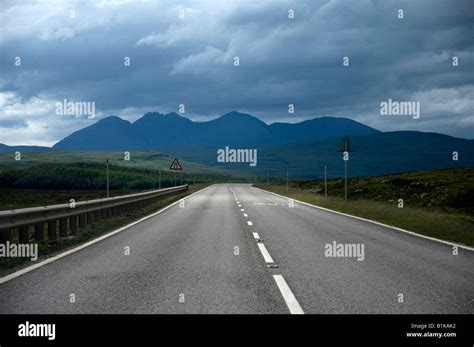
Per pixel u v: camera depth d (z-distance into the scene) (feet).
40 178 350.43
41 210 41.96
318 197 132.77
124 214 78.18
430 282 26.68
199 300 22.80
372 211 78.02
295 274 28.99
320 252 37.86
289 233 51.13
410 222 62.03
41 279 27.55
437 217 69.31
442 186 147.02
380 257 35.47
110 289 25.04
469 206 119.24
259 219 68.85
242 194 171.32
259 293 24.14
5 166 598.34
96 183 356.38
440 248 40.19
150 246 41.39
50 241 44.27
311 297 23.34
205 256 35.94
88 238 47.24
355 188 171.83
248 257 35.42
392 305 21.90
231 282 26.71
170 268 31.01
